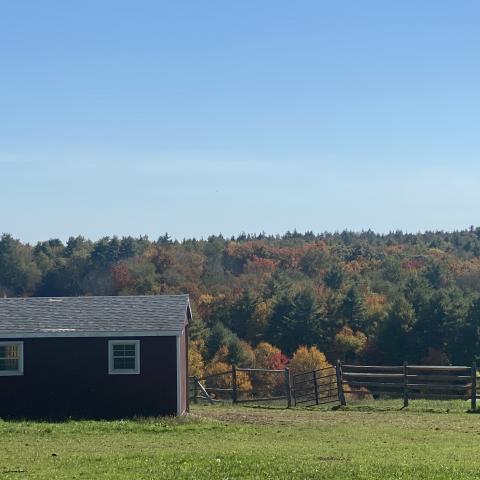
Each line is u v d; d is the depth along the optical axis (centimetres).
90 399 3262
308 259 14112
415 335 8444
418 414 3150
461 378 3297
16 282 13288
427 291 9088
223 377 8350
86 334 3272
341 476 1764
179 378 3272
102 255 13838
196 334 9156
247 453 2134
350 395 6125
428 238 18388
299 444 2356
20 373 3272
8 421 3112
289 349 9769
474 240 17675
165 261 12725
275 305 10075
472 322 8344
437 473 1797
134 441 2481
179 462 1970
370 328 9475
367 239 18250
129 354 3288
